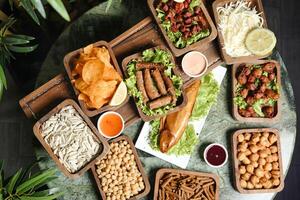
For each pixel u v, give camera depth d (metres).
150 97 1.10
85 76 1.06
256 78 1.18
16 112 1.51
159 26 1.11
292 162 1.55
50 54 1.18
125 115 1.14
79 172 1.09
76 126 1.09
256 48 1.15
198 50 1.16
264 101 1.17
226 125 1.20
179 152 1.17
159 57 1.10
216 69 1.19
